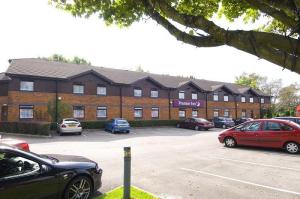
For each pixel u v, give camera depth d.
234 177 7.61
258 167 8.90
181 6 4.95
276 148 12.90
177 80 38.34
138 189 6.10
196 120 28.56
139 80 31.20
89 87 27.94
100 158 10.73
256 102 45.44
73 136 20.58
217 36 2.60
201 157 10.78
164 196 5.99
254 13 5.04
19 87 23.91
